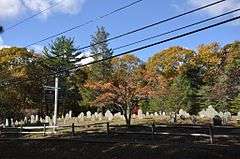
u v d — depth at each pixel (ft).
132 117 179.32
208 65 302.25
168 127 115.65
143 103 212.64
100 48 279.08
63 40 280.31
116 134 105.19
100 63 265.75
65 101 256.32
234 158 71.67
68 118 195.83
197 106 229.45
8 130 140.87
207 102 218.59
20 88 179.32
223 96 189.78
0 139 120.57
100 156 86.43
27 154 100.58
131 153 83.41
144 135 99.55
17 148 106.83
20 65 199.82
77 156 90.43
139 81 136.26
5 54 204.13
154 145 85.51
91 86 138.62
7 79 175.22
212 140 83.15
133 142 90.79
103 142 95.25
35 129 138.51
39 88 195.72
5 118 180.96
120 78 134.62
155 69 304.50
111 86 130.82
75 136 109.09
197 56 309.83
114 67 259.19
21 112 201.67
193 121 150.51
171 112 169.27
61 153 95.04
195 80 278.67
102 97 131.44
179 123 145.07
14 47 206.59
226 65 237.86
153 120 160.66
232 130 105.29
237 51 247.29
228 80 178.29
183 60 305.94
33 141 110.73
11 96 173.58
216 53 305.32
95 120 173.88
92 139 99.91
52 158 93.76
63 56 262.06
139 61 246.06
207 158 73.61
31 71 194.18
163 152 79.82
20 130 135.64
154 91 138.10
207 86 227.40
